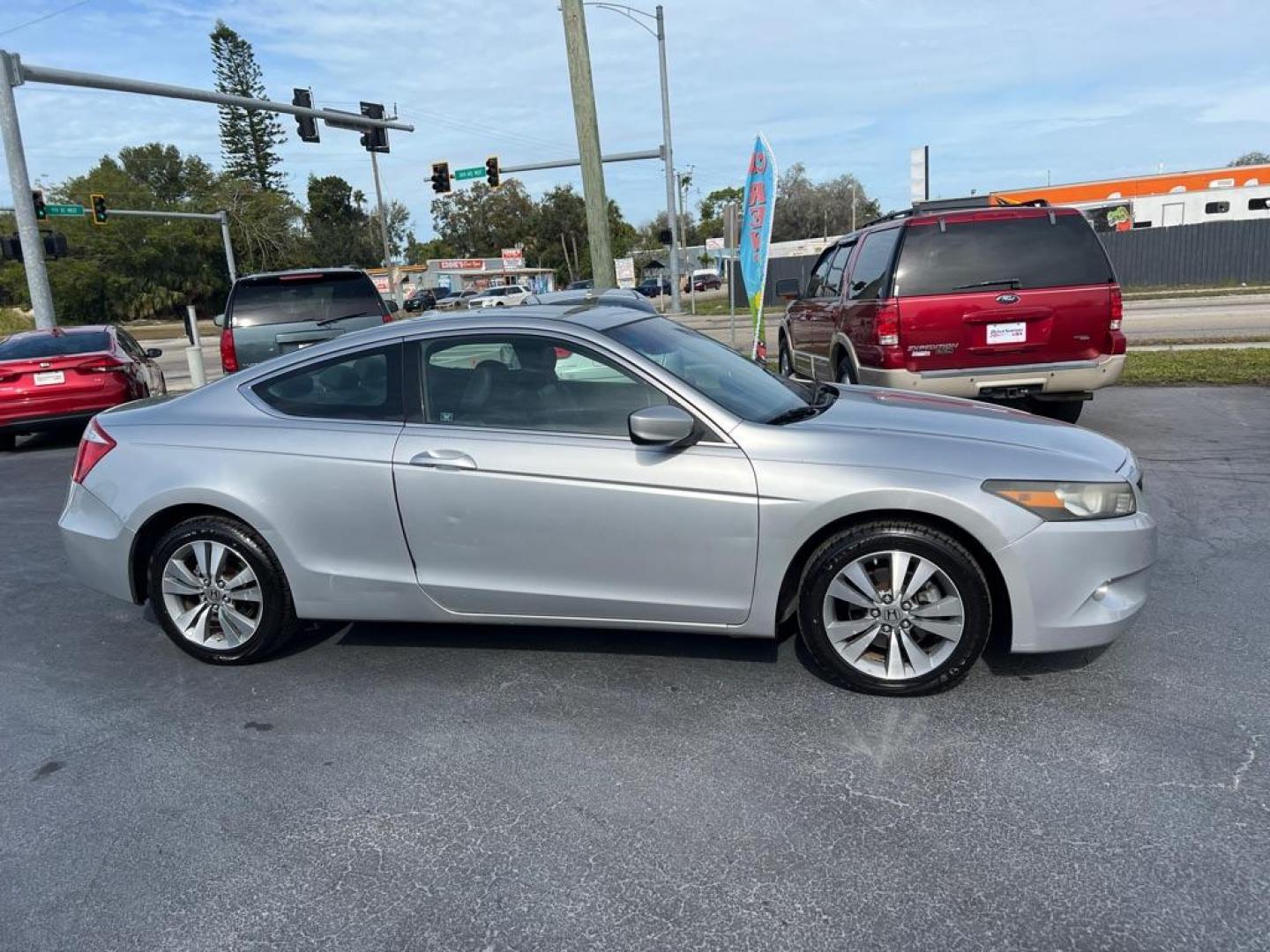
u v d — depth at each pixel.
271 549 4.15
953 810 2.98
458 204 101.12
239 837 3.04
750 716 3.64
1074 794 3.03
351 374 4.18
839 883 2.67
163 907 2.72
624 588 3.84
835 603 3.71
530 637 4.48
